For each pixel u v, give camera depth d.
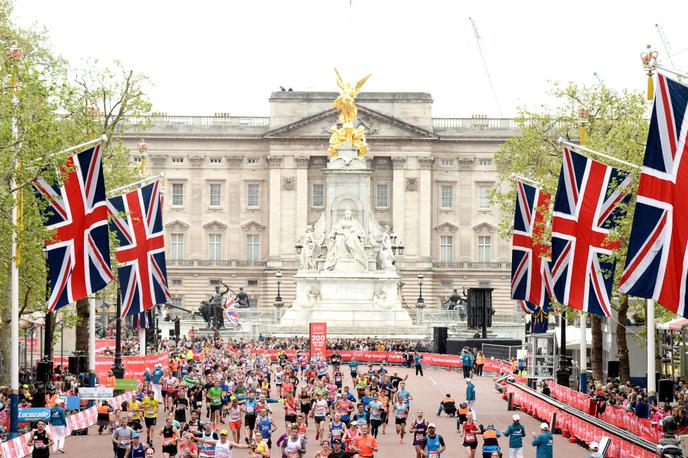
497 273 199.75
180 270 198.62
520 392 74.88
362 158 154.00
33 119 56.03
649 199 41.62
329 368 113.31
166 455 48.16
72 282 52.16
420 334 143.62
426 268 197.25
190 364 83.75
